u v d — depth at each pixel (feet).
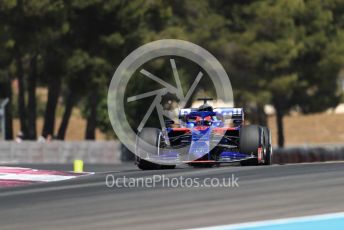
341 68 564.71
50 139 444.55
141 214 107.14
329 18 544.21
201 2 503.61
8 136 512.63
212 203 114.42
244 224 95.86
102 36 441.68
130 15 440.86
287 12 508.53
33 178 172.04
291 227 94.02
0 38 422.41
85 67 439.63
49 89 472.44
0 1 403.13
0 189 149.89
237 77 506.48
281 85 514.27
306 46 540.52
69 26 433.89
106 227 98.07
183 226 96.43
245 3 515.50
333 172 149.18
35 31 421.59
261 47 497.05
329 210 104.12
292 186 129.39
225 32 505.66
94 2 426.10
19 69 479.82
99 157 422.00
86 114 643.45
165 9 463.01
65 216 108.06
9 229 99.40
